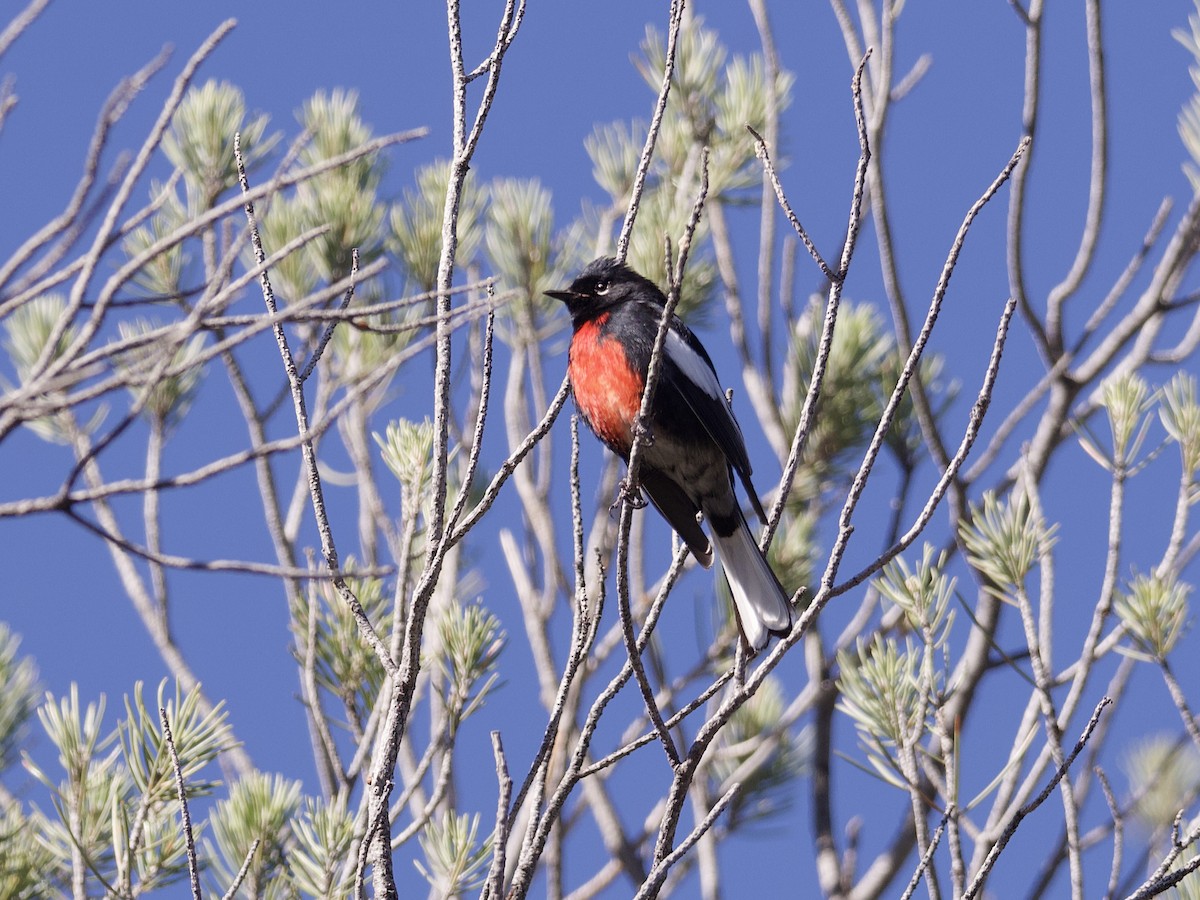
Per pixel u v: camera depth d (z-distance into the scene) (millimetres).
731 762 10961
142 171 4281
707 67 11719
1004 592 9484
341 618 8094
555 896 9633
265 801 7207
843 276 6773
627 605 6184
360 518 9930
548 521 11000
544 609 10766
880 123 11242
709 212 11406
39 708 6922
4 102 4410
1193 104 11016
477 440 6797
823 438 10992
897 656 7832
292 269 10375
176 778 6262
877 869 10641
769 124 11383
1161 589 7691
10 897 6590
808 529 10742
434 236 10969
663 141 11750
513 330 11508
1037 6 11469
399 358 4355
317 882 6996
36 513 3969
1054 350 11680
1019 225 11641
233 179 10188
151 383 4070
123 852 6648
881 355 11117
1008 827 6488
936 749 8383
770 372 11516
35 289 4086
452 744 7312
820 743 11109
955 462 6605
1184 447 8062
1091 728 6602
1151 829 8883
